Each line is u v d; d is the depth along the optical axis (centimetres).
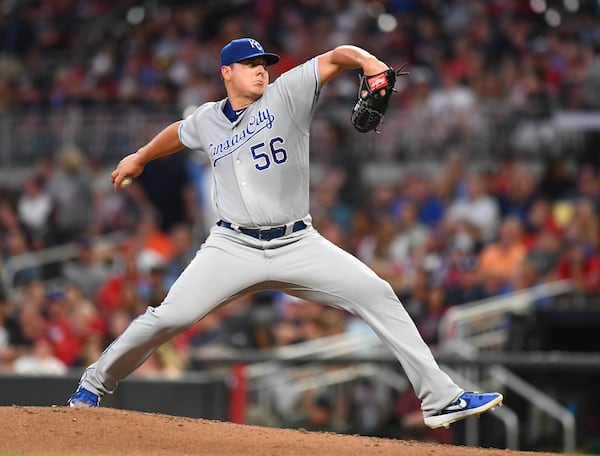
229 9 7144
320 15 6975
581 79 6031
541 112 5909
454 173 5381
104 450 2011
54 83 7056
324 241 2130
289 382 4000
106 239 5812
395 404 4038
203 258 2141
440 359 3931
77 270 5228
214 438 2122
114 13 7544
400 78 6316
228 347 4356
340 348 4122
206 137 2167
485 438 3934
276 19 6994
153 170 5928
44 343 4225
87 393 2253
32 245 5881
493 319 4291
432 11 6919
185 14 7212
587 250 4578
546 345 4178
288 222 2109
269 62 2130
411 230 5034
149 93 6731
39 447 2020
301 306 4422
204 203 5650
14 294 5050
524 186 5309
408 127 6028
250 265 2119
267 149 2088
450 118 5984
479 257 4762
